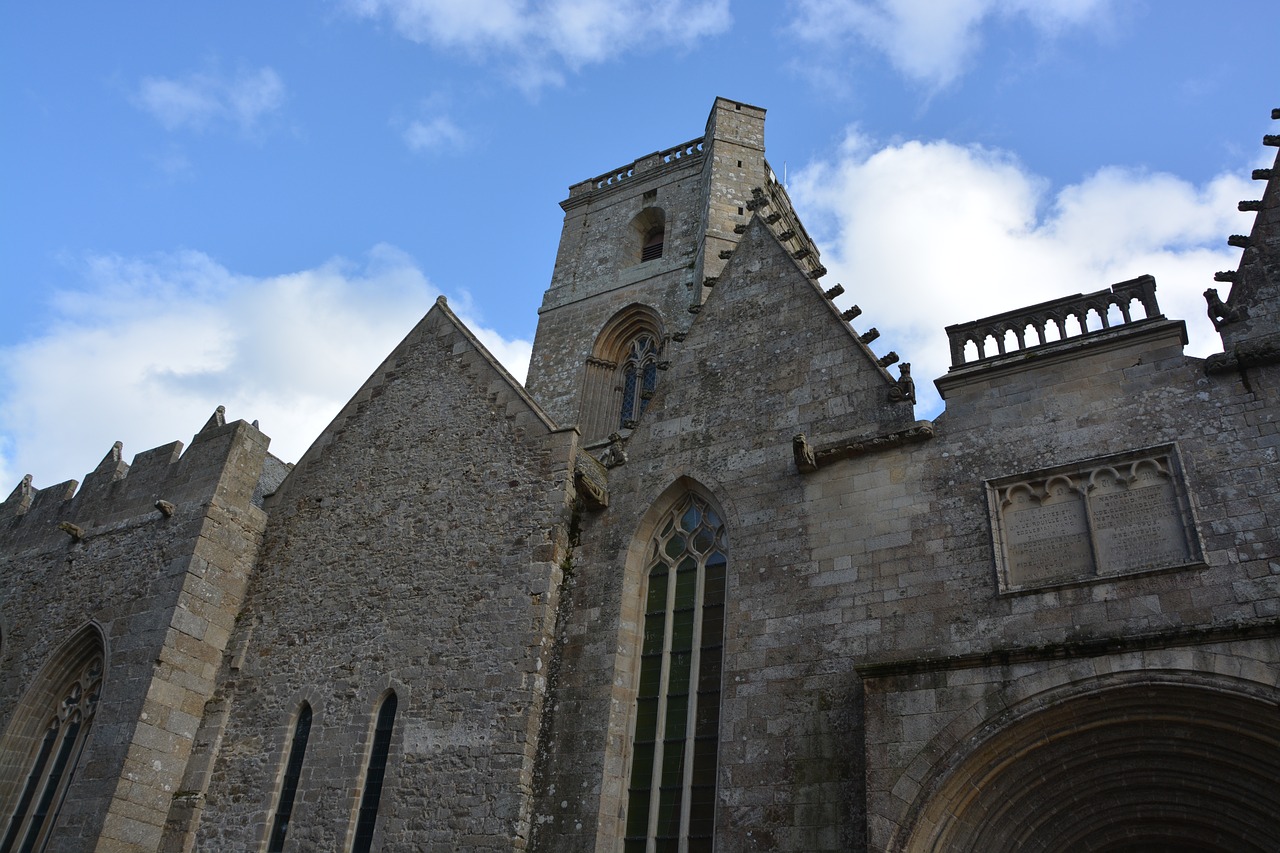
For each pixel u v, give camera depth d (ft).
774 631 68.54
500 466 87.92
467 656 77.56
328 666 83.87
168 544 95.14
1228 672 52.60
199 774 82.74
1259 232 68.44
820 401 78.13
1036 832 56.59
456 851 68.23
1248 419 61.00
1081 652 56.80
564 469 84.02
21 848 86.58
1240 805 52.65
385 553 88.79
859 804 59.00
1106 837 56.08
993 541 64.13
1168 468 61.52
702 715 69.56
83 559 102.78
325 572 91.09
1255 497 58.13
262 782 79.56
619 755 70.03
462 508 87.30
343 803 74.74
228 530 95.45
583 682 73.51
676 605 75.77
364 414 101.86
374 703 79.05
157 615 89.20
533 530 81.71
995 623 61.31
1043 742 56.24
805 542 71.31
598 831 66.18
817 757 62.03
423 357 102.32
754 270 91.04
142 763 81.20
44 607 101.96
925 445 70.95
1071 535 62.39
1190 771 54.03
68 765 89.66
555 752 71.15
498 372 95.04
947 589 64.18
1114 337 67.92
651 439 84.89
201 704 87.35
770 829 61.00
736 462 78.64
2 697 96.68
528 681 73.67
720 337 87.92
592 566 79.51
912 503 68.85
